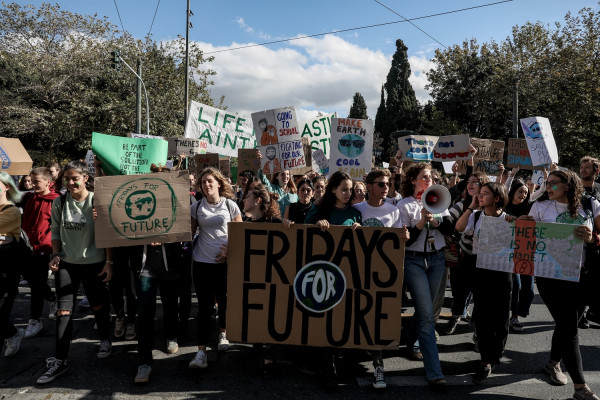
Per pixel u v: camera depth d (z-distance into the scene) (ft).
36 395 10.62
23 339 14.32
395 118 132.87
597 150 68.08
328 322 11.59
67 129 74.43
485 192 11.63
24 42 82.17
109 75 74.59
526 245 11.04
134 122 71.20
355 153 19.43
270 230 11.81
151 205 12.07
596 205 11.16
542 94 70.95
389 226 11.87
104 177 11.99
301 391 11.03
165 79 74.02
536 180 24.85
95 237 11.81
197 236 12.75
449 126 86.38
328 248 11.63
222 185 12.96
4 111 77.20
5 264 12.00
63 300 11.78
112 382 11.35
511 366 12.65
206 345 13.02
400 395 10.85
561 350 10.64
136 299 14.67
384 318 11.45
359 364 12.76
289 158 20.76
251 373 12.03
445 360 13.05
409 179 12.60
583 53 68.13
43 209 14.83
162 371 12.07
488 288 11.53
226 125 28.81
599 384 11.37
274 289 11.78
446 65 91.15
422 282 11.64
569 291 10.59
